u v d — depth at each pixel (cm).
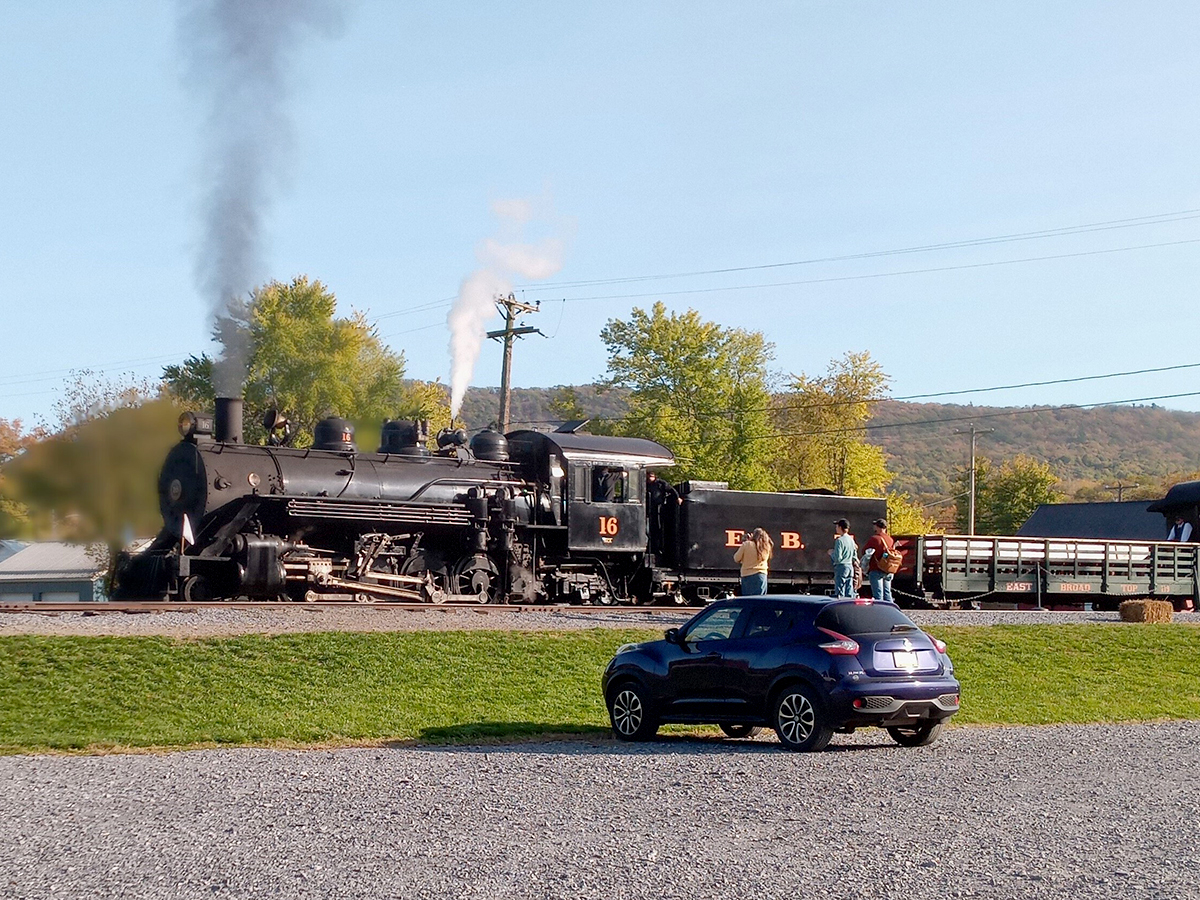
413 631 1912
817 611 1317
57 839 854
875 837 866
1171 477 12412
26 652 1644
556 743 1405
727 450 6344
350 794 1020
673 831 882
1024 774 1158
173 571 2231
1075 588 3500
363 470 2522
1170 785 1116
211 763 1198
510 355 4106
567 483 2759
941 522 12262
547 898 714
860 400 7031
